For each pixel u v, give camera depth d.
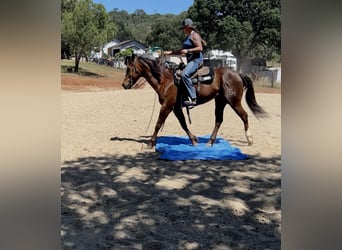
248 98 7.09
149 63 6.61
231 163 5.89
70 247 3.08
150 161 5.98
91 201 4.18
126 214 3.83
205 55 46.03
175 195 4.42
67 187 4.62
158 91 6.74
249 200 4.27
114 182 4.87
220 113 7.02
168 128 9.08
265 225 3.60
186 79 6.43
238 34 41.59
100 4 32.75
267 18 41.22
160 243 3.21
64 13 31.17
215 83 6.64
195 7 45.25
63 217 3.70
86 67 36.03
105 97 14.58
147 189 4.62
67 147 6.80
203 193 4.50
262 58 42.91
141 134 8.23
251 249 3.12
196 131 8.81
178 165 5.75
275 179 5.04
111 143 7.24
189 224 3.61
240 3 42.06
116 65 43.06
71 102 12.87
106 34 32.59
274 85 27.23
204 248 3.13
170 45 64.19
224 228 3.53
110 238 3.29
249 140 7.18
